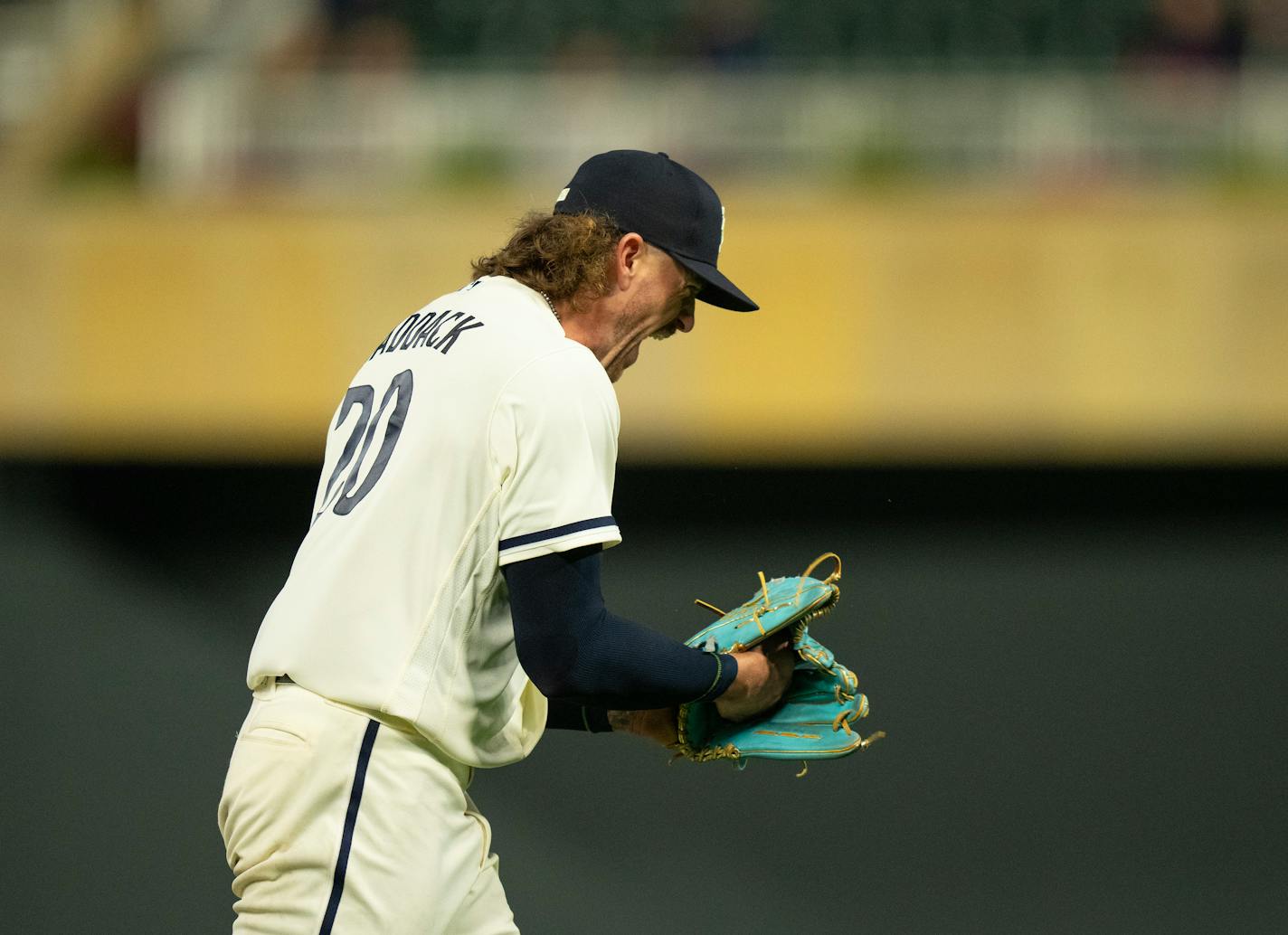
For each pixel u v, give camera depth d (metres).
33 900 16.52
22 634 20.61
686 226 6.77
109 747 19.08
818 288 19.55
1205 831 18.42
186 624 21.05
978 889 17.58
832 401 19.55
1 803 17.98
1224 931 16.73
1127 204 19.62
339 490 6.44
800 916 17.33
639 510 21.73
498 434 6.14
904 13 24.05
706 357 19.55
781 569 21.64
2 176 20.67
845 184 20.36
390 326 19.73
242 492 21.62
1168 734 19.91
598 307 6.77
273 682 6.32
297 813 6.08
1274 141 20.30
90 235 19.58
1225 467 20.86
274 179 20.62
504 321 6.43
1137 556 21.55
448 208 19.91
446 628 6.17
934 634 21.00
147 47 22.97
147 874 16.84
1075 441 19.44
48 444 19.70
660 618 21.41
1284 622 21.09
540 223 6.79
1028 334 19.41
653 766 18.75
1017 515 21.72
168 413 19.70
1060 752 19.67
